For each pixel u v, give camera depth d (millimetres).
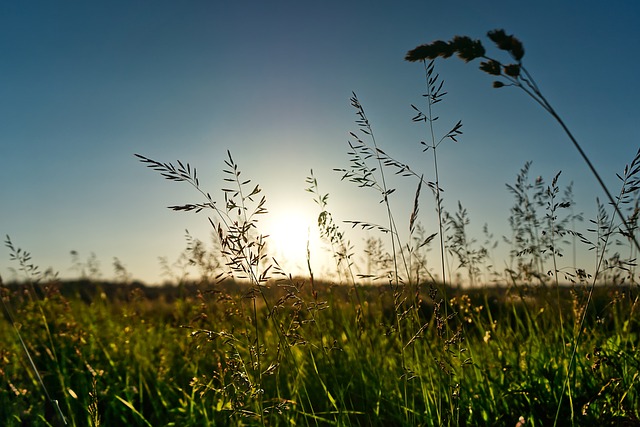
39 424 735
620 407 549
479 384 652
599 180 380
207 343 742
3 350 849
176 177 480
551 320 783
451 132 554
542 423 571
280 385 747
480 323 770
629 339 679
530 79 395
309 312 598
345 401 713
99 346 1038
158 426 751
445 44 420
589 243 560
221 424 705
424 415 605
